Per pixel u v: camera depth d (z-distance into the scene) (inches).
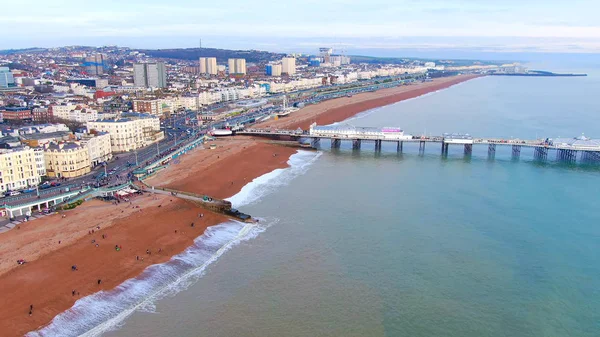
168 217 6806.1
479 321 4618.6
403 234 6525.6
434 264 5693.9
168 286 5211.6
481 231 6643.7
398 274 5457.7
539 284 5275.6
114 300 4891.7
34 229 6107.3
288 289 5137.8
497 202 7864.2
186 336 4333.2
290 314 4685.0
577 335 4443.9
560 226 6840.6
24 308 4564.5
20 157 7578.7
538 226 6835.6
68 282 5032.0
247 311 4729.3
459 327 4527.6
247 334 4367.6
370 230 6663.4
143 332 4397.1
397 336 4372.5
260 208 7554.1
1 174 7288.4
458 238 6407.5
